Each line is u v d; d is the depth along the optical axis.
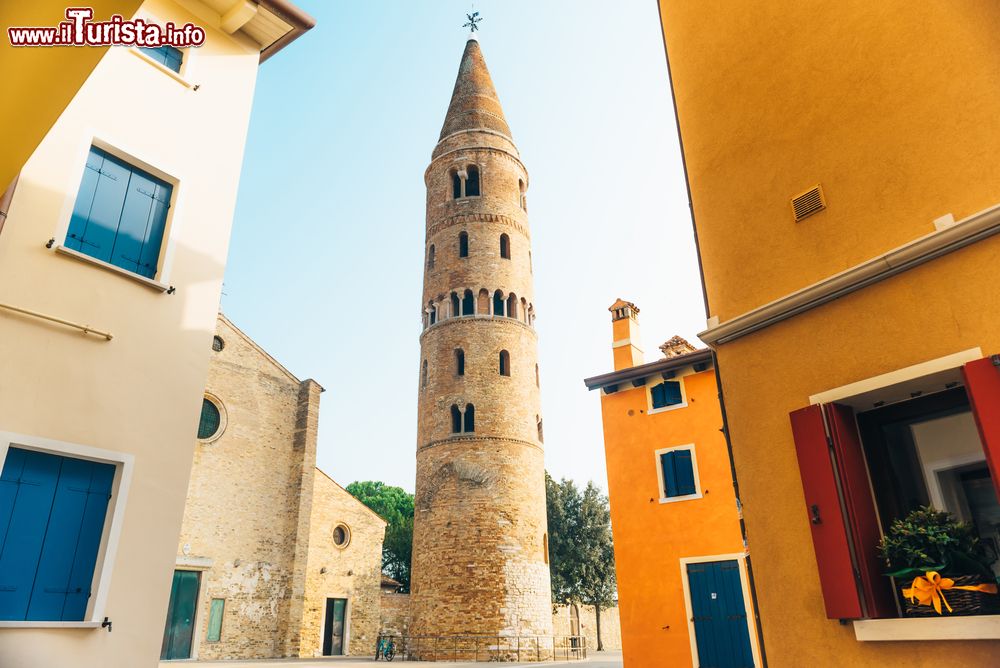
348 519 38.72
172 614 29.44
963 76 7.09
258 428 35.31
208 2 13.13
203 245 11.80
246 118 13.31
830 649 6.70
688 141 10.25
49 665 8.42
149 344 10.58
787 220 8.49
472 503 35.41
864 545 6.65
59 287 9.78
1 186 7.70
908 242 7.04
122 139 11.16
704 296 9.33
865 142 7.88
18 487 8.79
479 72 49.75
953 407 6.88
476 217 43.00
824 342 7.63
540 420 41.12
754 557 7.64
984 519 6.48
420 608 34.59
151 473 10.04
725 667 19.14
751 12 9.78
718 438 21.91
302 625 34.69
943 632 5.84
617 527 22.50
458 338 39.66
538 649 33.56
